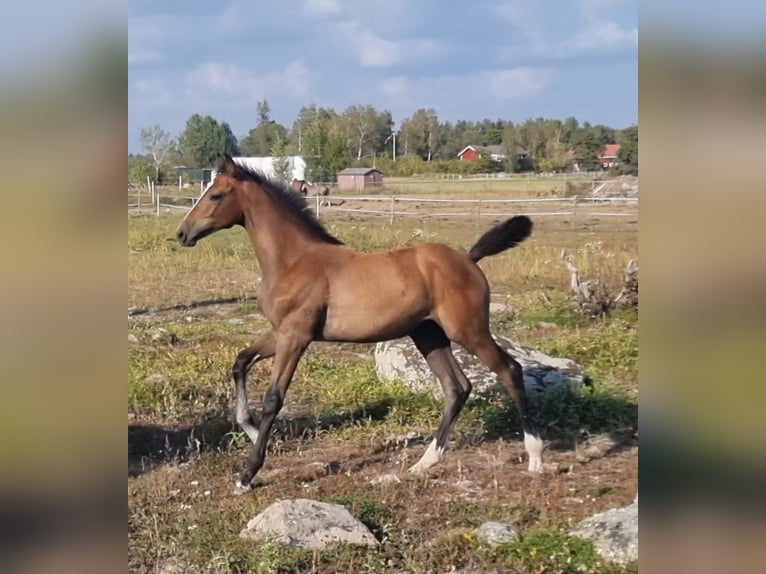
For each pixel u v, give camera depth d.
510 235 6.13
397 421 7.28
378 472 6.18
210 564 4.48
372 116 71.94
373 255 6.15
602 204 28.84
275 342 6.20
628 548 4.40
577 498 5.53
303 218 6.22
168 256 17.66
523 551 4.54
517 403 6.08
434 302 6.04
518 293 12.86
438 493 5.68
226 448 6.72
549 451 6.50
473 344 6.02
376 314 5.98
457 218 25.09
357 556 4.59
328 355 9.66
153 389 7.89
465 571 4.42
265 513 4.91
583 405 7.20
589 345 9.26
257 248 6.16
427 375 7.98
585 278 13.19
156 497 5.66
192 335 10.54
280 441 6.83
